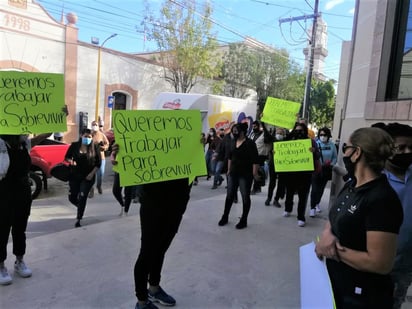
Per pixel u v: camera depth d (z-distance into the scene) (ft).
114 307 9.78
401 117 13.73
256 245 15.15
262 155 26.35
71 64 58.59
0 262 10.78
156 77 72.49
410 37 14.53
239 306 10.18
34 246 13.97
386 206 5.14
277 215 20.45
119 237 15.34
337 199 6.07
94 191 26.48
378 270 5.11
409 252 6.74
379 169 5.45
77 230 16.14
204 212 20.22
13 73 10.02
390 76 15.44
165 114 9.58
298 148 18.11
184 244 14.83
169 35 71.20
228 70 91.97
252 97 95.50
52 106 10.54
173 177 9.48
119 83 66.28
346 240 5.53
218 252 14.14
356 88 18.85
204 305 10.16
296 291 11.13
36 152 24.20
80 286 10.86
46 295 10.27
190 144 9.95
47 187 26.94
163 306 9.99
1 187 10.34
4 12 49.57
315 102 125.49
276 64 95.96
